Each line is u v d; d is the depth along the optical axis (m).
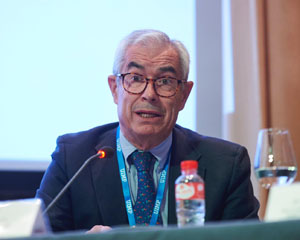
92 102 7.77
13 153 7.46
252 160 7.96
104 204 4.98
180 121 8.20
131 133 5.19
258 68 7.92
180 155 5.29
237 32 8.43
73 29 7.94
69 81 7.77
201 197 3.35
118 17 8.12
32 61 7.72
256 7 8.07
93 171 5.20
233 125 8.27
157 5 8.34
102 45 7.97
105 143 5.45
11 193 7.52
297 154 7.67
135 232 2.32
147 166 5.15
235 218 5.09
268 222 2.30
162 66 5.25
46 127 7.60
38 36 7.81
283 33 7.95
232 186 5.17
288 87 7.84
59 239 2.29
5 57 7.65
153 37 5.36
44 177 5.32
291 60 7.90
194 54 8.48
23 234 2.55
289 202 2.64
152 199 4.97
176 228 2.32
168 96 5.24
